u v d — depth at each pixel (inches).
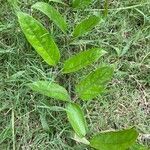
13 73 20.8
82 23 20.8
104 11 21.8
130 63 21.5
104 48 21.8
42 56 20.1
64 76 21.0
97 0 22.5
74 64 20.1
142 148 18.9
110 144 18.3
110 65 19.9
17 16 19.7
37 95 20.4
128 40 21.9
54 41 21.5
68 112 19.3
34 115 20.3
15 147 19.7
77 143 19.8
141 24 22.4
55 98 19.3
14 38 21.3
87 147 19.6
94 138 18.8
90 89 19.7
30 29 19.5
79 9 22.2
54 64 20.5
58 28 21.7
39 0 22.1
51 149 19.7
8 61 21.0
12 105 20.2
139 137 20.2
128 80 21.3
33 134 20.1
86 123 19.5
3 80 20.5
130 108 20.9
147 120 20.7
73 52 21.6
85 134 19.1
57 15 20.7
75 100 20.6
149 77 21.4
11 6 21.6
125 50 21.5
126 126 20.6
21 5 22.0
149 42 22.0
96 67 21.2
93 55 19.8
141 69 21.5
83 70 21.1
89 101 20.4
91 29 21.4
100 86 19.5
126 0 22.5
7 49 21.0
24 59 21.0
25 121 20.1
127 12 22.5
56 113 20.2
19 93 20.2
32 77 20.8
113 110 20.7
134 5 22.4
